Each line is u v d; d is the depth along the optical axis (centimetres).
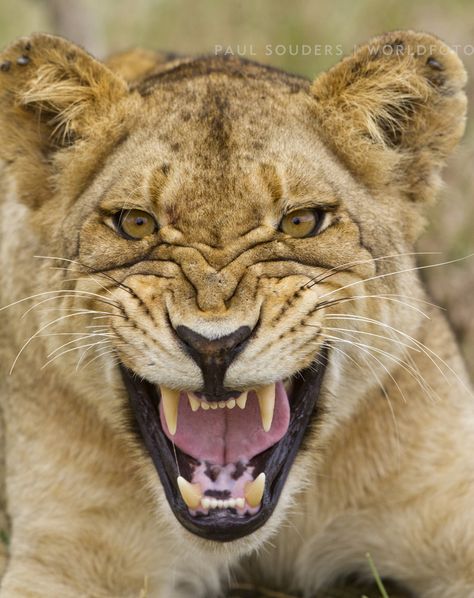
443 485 860
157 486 802
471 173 1183
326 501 864
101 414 823
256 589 899
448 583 873
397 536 870
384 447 855
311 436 804
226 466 768
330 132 789
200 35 1538
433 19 1441
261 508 756
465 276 1139
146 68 986
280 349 732
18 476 866
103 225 763
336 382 795
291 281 740
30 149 813
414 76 803
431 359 856
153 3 1593
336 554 892
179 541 830
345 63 795
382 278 787
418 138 817
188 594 888
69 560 849
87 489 845
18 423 867
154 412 791
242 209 739
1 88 806
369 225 780
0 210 911
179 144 756
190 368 723
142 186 748
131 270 752
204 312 718
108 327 757
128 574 853
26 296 846
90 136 791
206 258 732
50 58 796
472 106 1226
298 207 750
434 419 866
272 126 768
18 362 864
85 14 1425
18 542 863
